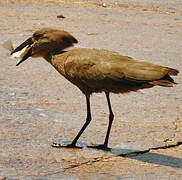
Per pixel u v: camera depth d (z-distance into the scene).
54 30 11.50
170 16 27.14
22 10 26.45
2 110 13.19
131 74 10.19
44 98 14.39
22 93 14.70
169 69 9.92
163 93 15.32
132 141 11.60
